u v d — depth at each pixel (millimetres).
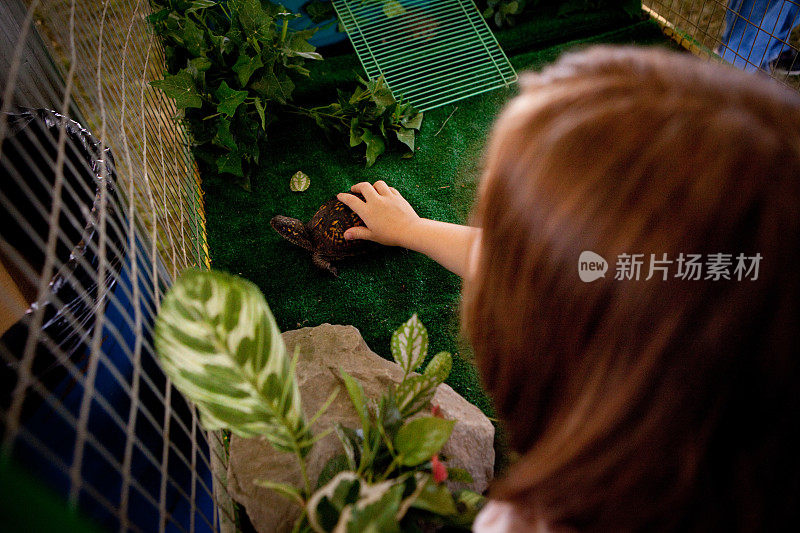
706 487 492
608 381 483
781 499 499
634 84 464
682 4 2291
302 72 2023
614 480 502
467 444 1130
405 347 992
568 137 451
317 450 1021
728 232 411
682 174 414
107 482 980
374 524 616
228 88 1758
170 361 685
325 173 2027
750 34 2027
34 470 847
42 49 1548
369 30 2305
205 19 1991
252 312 688
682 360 452
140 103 1563
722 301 429
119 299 1159
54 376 870
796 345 430
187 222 1700
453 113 2180
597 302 465
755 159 406
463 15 2387
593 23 2422
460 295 1700
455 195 1959
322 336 1367
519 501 563
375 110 1999
